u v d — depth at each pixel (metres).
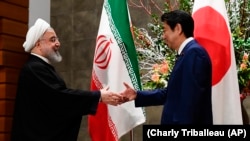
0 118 3.62
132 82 3.49
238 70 3.05
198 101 2.38
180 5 3.35
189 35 2.61
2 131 3.61
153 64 3.39
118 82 3.50
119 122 3.51
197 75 2.41
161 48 3.31
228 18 3.17
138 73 3.51
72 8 6.35
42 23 3.27
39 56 3.21
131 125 3.54
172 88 2.51
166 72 3.11
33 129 3.06
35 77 3.09
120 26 3.58
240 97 3.12
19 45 3.77
